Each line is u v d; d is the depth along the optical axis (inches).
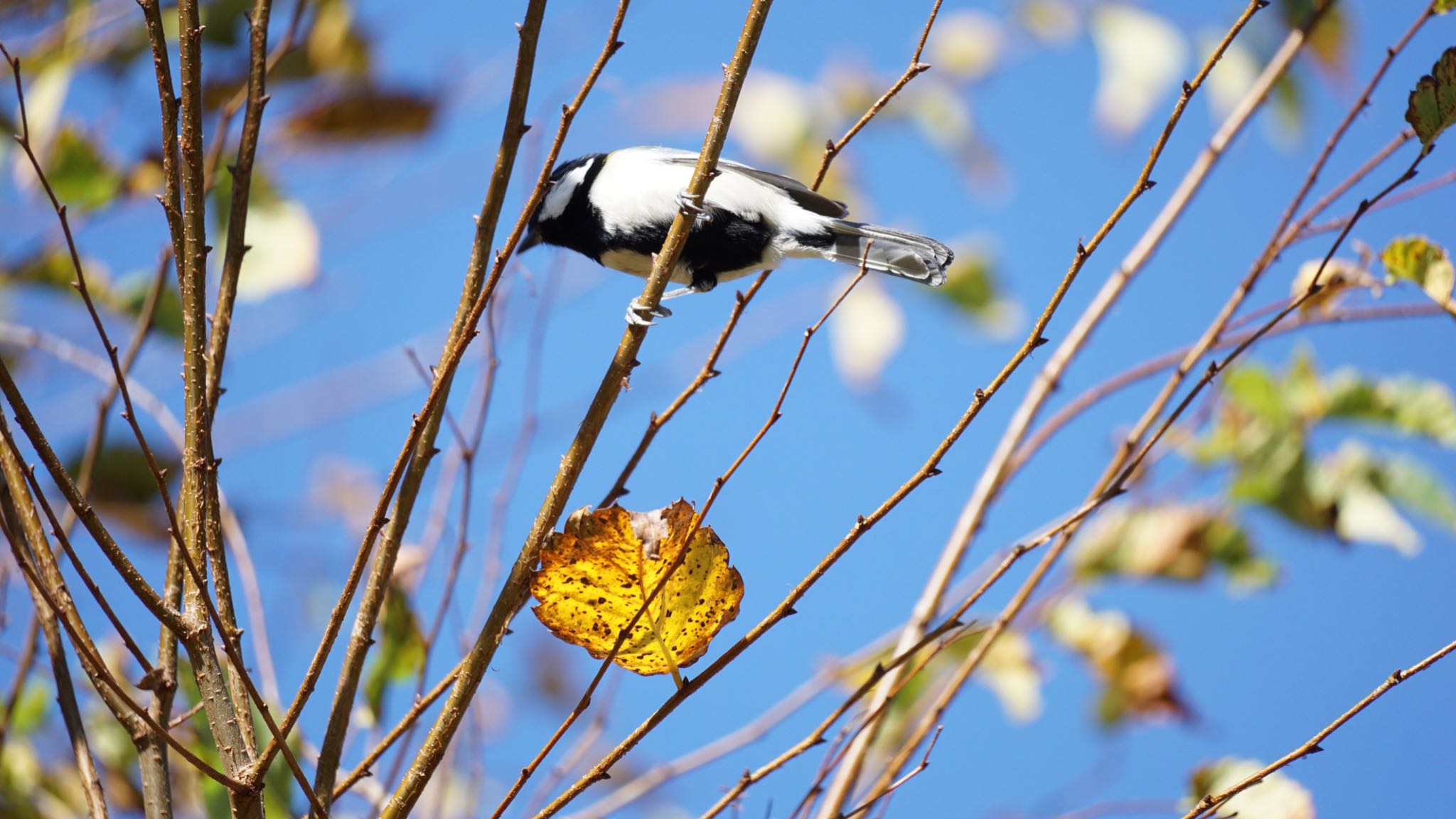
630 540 129.8
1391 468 230.4
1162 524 232.2
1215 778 171.3
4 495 149.6
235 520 186.7
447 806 200.1
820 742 132.3
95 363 230.2
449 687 146.5
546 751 120.0
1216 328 174.7
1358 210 138.2
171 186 134.7
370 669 178.1
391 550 149.6
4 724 165.8
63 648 147.5
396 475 126.2
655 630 134.4
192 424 135.8
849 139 148.4
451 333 148.2
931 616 174.2
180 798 186.4
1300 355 236.2
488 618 134.0
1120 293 189.9
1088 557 236.2
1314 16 190.9
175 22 261.4
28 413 116.2
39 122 245.4
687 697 120.5
